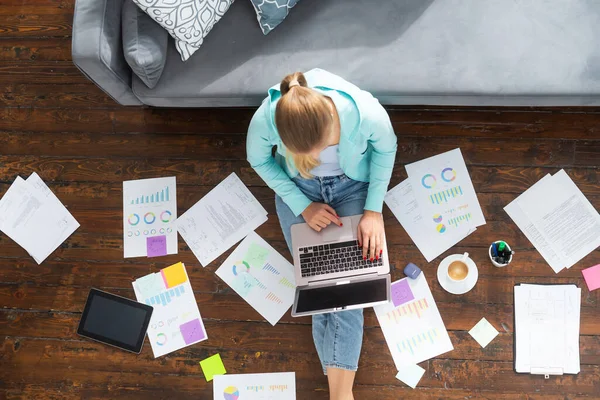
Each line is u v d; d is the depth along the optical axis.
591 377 2.21
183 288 2.39
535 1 2.06
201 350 2.35
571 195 2.31
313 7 2.13
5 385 2.38
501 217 2.33
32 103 2.56
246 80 2.11
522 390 2.22
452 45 2.06
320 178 2.13
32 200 2.50
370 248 2.14
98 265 2.43
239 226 2.41
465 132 2.38
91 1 1.96
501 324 2.27
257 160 2.05
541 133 2.36
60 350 2.39
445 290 2.30
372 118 1.83
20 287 2.45
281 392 2.30
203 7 2.00
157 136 2.50
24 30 2.59
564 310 2.25
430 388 2.25
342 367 2.17
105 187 2.48
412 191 2.37
